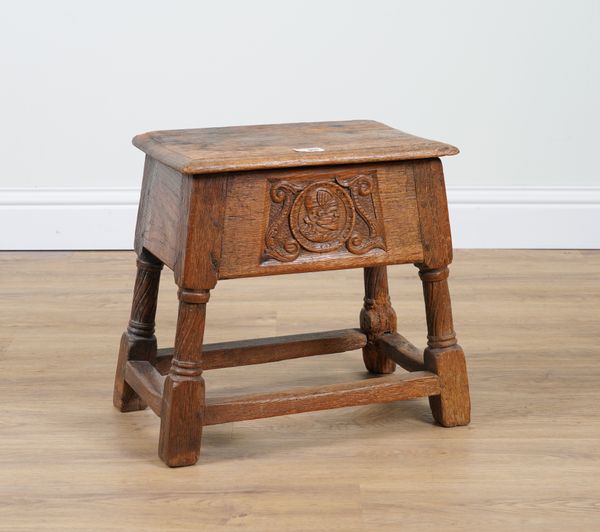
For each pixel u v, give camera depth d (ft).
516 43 11.19
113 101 11.15
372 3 11.07
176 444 6.34
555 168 11.48
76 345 8.52
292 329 8.94
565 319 9.16
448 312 6.84
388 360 7.83
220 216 6.14
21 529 5.66
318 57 11.17
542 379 7.77
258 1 11.01
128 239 11.43
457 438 6.76
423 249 6.66
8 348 8.45
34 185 11.32
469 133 11.39
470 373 7.89
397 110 11.34
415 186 6.58
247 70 11.16
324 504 5.92
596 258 11.16
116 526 5.69
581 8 11.13
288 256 6.35
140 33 11.01
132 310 7.14
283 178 6.23
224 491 6.08
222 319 9.20
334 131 7.04
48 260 11.04
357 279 10.36
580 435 6.79
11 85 11.05
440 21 11.13
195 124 11.27
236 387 7.65
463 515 5.79
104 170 11.32
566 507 5.87
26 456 6.53
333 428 6.95
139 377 6.84
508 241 11.56
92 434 6.86
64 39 10.97
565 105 11.34
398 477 6.24
